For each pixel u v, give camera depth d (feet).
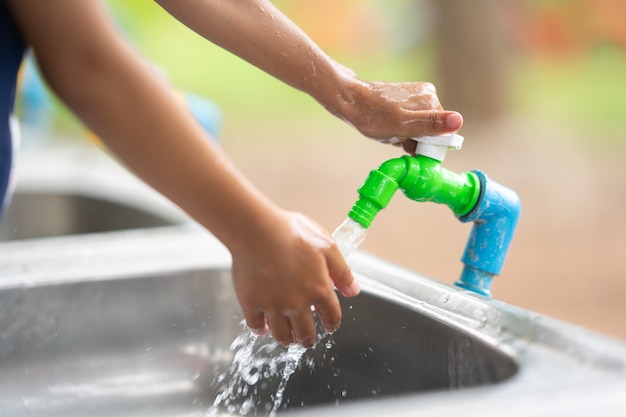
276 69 3.01
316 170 19.89
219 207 2.42
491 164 19.45
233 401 3.39
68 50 2.34
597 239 14.90
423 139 2.93
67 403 3.37
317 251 2.53
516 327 2.58
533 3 35.42
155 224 5.13
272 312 2.60
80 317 3.50
